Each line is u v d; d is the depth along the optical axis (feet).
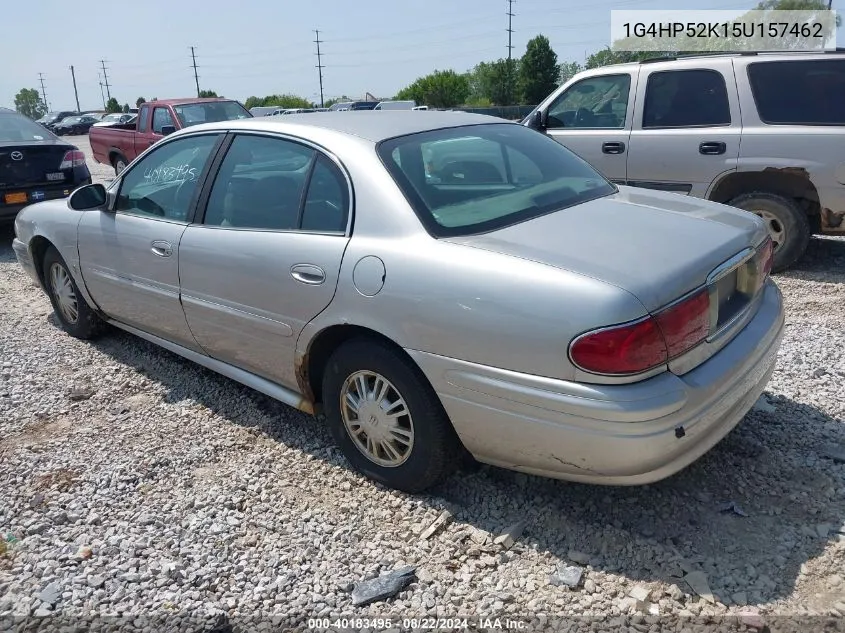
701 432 8.62
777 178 20.07
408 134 11.12
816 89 19.27
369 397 10.34
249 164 12.03
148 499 10.74
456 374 9.00
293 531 9.88
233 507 10.50
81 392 14.37
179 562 9.33
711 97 20.68
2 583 9.07
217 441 12.34
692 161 20.98
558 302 8.16
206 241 12.17
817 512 9.66
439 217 9.72
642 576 8.66
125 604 8.66
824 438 11.39
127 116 110.63
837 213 19.40
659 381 8.15
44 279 18.02
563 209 10.56
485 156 11.43
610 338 7.87
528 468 9.14
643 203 11.16
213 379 14.85
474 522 9.86
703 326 8.70
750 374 9.50
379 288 9.57
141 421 13.17
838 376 13.52
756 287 10.24
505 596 8.48
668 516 9.72
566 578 8.64
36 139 29.22
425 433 9.73
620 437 8.00
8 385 14.93
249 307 11.55
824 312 17.29
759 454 11.02
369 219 10.00
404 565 9.11
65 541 9.84
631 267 8.44
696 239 9.45
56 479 11.30
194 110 41.73
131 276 14.19
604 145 22.63
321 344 10.91
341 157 10.61
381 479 10.64
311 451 11.91
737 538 9.23
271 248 11.02
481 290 8.67
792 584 8.41
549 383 8.27
